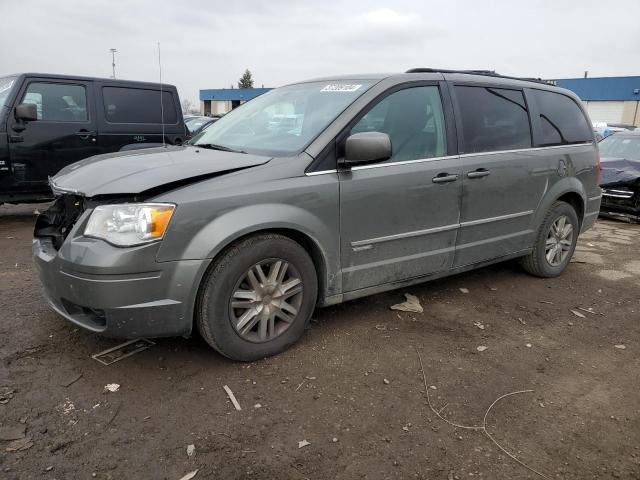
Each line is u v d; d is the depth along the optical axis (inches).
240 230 116.4
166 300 112.0
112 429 101.3
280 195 123.3
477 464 95.2
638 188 335.3
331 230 132.8
